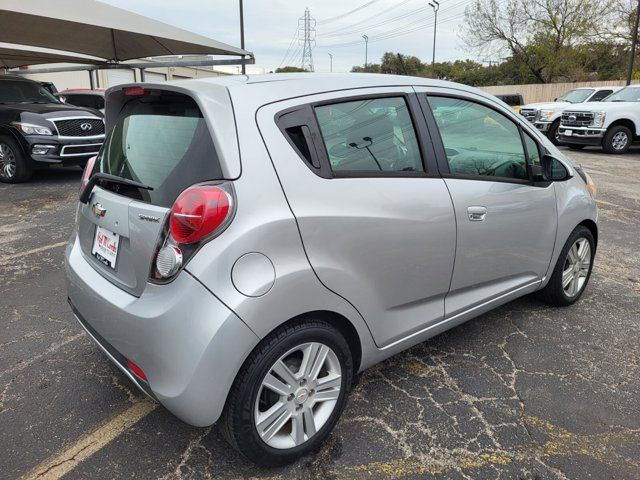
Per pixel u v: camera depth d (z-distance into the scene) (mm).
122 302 2023
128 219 2055
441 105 2699
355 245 2160
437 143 2604
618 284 4277
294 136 2084
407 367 2961
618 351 3164
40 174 9852
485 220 2762
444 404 2613
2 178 8758
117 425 2434
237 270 1831
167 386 1868
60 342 3207
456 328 3451
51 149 8359
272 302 1891
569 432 2418
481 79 44844
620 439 2373
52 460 2203
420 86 2650
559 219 3354
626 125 14008
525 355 3102
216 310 1803
